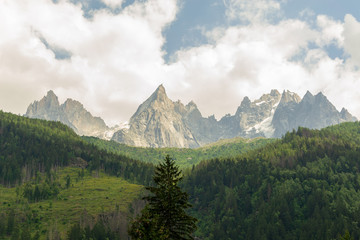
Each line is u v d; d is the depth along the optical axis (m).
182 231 49.03
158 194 46.81
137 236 43.09
